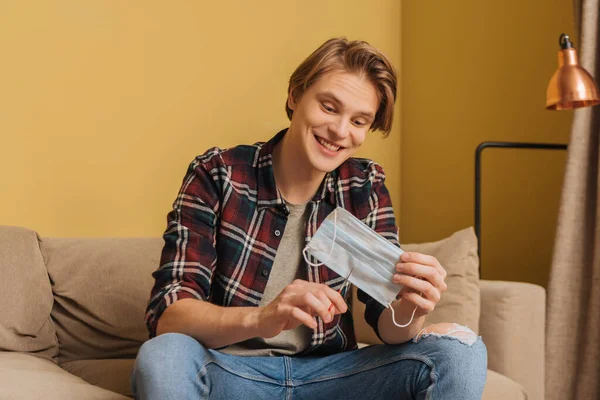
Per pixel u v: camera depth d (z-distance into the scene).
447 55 3.36
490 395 1.90
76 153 2.34
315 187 1.52
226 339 1.27
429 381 1.30
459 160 3.31
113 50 2.43
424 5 3.45
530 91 3.07
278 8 2.94
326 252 1.35
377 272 1.34
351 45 1.42
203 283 1.40
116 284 2.05
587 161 2.64
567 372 2.60
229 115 2.77
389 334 1.40
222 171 1.49
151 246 2.18
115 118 2.44
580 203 2.63
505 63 3.15
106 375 1.83
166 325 1.31
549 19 3.01
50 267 2.03
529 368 2.26
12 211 2.19
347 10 3.24
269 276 1.50
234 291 1.46
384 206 1.60
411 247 2.43
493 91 3.20
